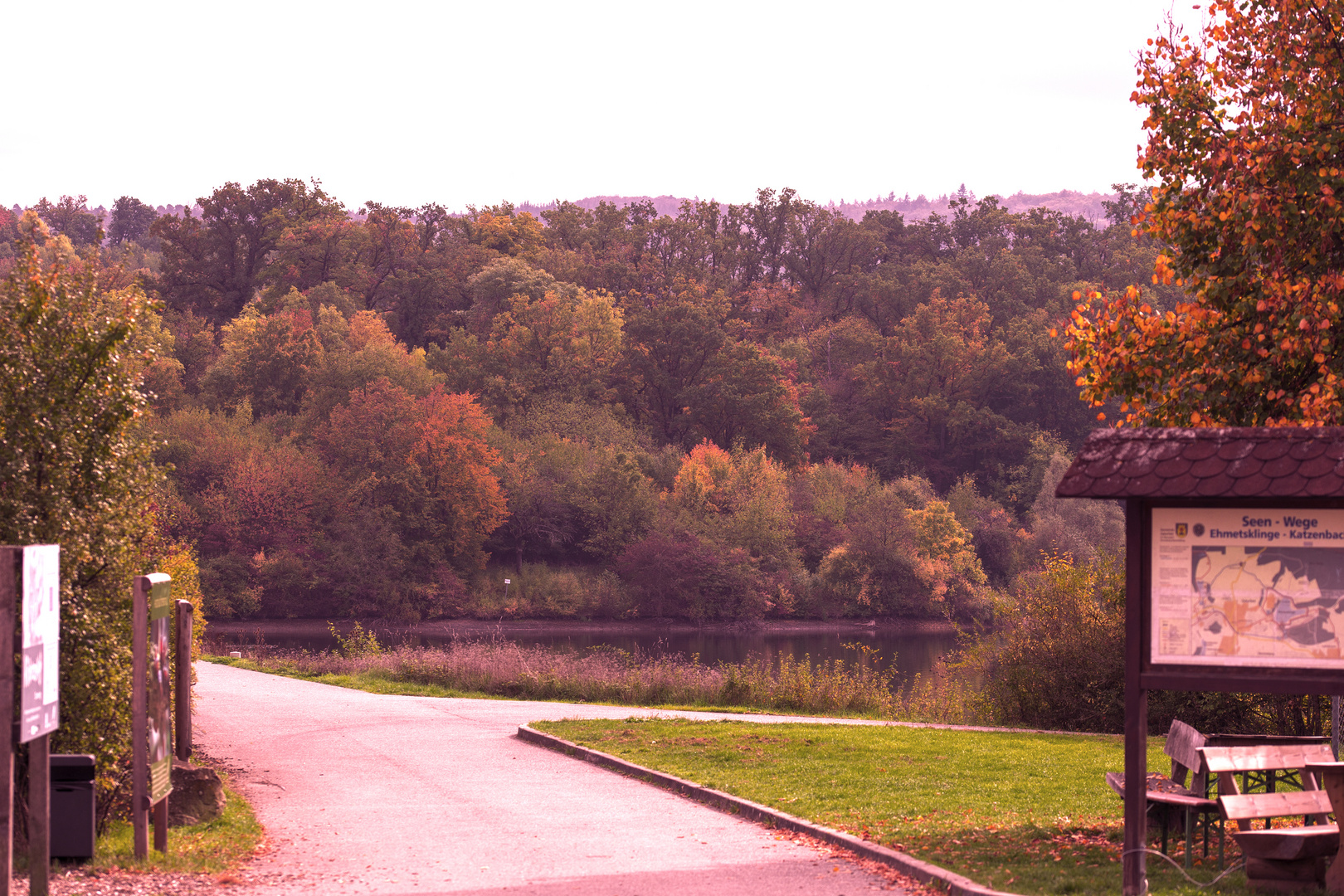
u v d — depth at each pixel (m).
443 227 148.88
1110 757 15.88
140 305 10.18
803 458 109.06
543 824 11.26
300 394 99.44
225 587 73.69
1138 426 12.30
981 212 173.75
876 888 8.40
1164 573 7.78
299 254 131.50
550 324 111.38
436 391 84.69
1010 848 9.54
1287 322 11.04
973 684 25.42
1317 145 11.37
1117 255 149.25
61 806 8.80
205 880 8.51
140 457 10.21
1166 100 12.53
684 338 115.00
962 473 119.94
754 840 10.35
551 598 79.25
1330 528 7.45
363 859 9.54
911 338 128.00
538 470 91.38
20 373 9.33
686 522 84.56
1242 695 19.36
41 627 7.61
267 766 15.35
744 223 170.62
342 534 78.69
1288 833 8.02
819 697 25.36
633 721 19.72
